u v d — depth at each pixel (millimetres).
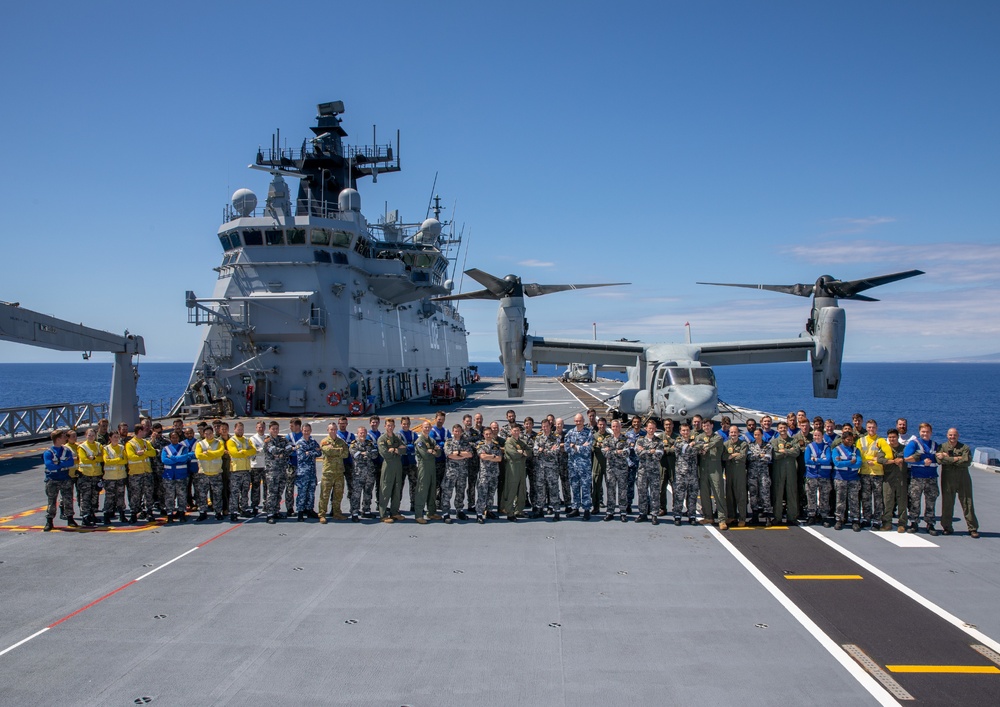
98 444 12383
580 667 6469
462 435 12383
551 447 12461
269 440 12375
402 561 9891
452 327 64688
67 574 9359
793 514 12031
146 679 6277
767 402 79688
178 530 11773
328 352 33062
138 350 24391
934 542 10836
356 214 35875
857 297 23281
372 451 12539
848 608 7973
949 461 11117
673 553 10250
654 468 12078
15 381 177375
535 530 11695
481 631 7344
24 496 15008
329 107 39062
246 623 7605
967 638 7129
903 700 5844
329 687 6109
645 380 26406
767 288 24031
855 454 11602
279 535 11398
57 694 6004
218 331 33406
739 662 6559
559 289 22797
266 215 33438
